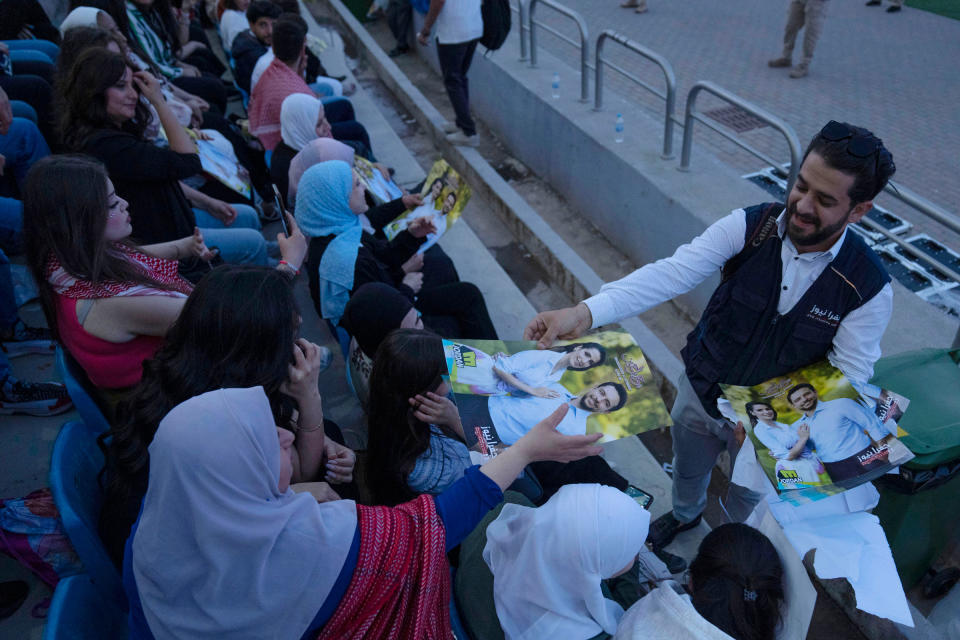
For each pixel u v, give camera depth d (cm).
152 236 318
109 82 297
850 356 187
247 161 475
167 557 128
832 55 855
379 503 223
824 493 171
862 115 710
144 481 172
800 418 187
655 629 162
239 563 126
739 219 193
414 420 210
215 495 125
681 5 1055
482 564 193
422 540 141
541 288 510
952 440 220
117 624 179
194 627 128
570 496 172
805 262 182
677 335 443
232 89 657
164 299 218
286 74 440
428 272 373
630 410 173
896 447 177
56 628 149
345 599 136
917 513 240
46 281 215
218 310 162
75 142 305
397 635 145
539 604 174
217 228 370
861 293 179
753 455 187
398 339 208
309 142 400
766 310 190
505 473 156
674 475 271
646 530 170
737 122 711
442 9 566
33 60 438
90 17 414
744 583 158
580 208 568
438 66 831
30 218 207
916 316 327
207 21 877
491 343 194
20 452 271
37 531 206
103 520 177
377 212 359
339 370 352
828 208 164
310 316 392
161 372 167
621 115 519
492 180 591
